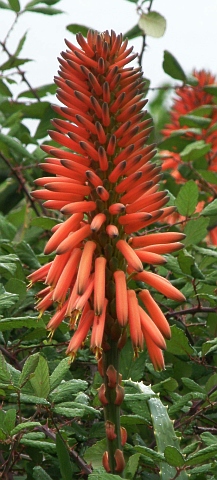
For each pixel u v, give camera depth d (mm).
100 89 814
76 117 806
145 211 814
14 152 1378
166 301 1069
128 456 902
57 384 866
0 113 1509
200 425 1070
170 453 787
